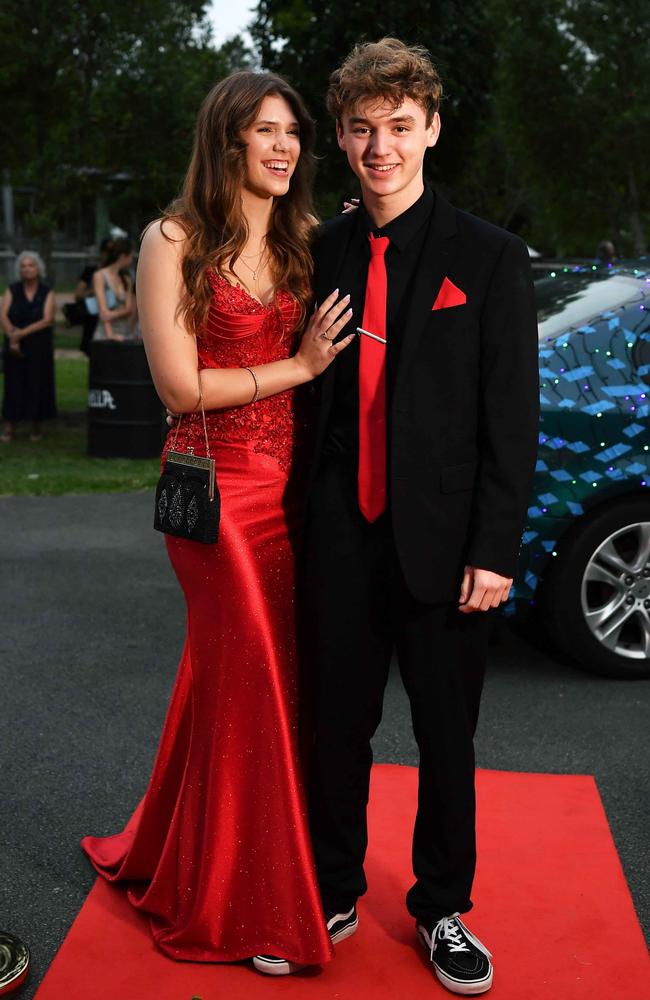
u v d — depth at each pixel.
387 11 7.11
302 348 2.41
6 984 2.37
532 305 2.30
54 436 10.51
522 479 2.28
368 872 2.88
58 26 13.50
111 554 6.19
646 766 3.54
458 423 2.30
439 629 2.37
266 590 2.48
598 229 19.61
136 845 2.72
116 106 13.83
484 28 7.60
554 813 3.19
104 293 9.45
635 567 4.21
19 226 36.62
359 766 2.52
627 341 4.22
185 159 14.23
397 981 2.44
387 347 2.31
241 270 2.46
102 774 3.47
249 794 2.46
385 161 2.25
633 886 2.84
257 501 2.48
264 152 2.39
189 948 2.51
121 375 9.02
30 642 4.69
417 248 2.32
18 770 3.49
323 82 7.34
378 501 2.35
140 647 4.65
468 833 2.45
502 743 3.69
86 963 2.49
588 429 4.07
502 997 2.37
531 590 4.14
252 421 2.47
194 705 2.52
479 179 23.56
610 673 4.28
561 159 17.73
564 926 2.63
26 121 14.56
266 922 2.46
